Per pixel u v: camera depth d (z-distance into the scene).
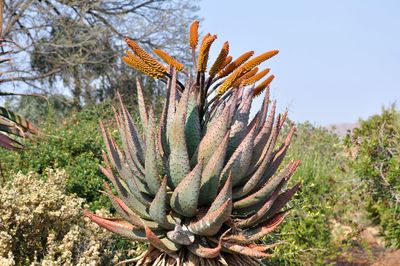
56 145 7.44
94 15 20.12
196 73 2.96
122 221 3.09
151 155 2.77
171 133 2.93
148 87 18.75
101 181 6.38
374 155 8.23
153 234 2.71
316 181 7.45
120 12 20.28
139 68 3.02
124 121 3.07
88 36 18.86
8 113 4.30
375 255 8.75
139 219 2.92
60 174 4.88
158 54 3.00
